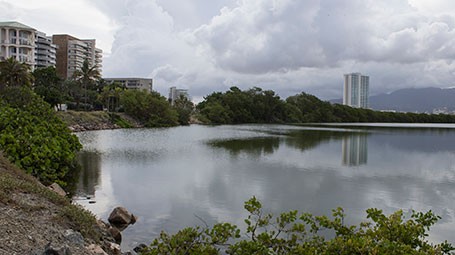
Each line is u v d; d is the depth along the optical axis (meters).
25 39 103.25
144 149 38.69
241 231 13.18
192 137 57.06
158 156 33.56
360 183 22.95
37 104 28.30
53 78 85.06
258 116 134.62
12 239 7.53
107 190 19.31
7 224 8.26
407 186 22.33
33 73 83.69
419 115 177.62
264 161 31.77
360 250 6.18
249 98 134.25
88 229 10.10
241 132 72.69
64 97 74.69
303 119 146.62
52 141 21.47
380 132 81.94
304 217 8.33
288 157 34.84
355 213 16.39
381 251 6.02
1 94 39.41
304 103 153.25
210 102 130.12
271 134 67.56
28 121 23.44
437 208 17.48
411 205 18.06
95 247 8.84
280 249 7.80
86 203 16.64
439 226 14.63
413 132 84.44
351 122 160.25
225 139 54.28
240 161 31.53
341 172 26.86
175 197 18.20
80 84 89.31
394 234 7.03
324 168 28.58
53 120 28.17
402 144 51.97
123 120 81.94
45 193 11.65
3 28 100.00
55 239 8.30
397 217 7.44
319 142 51.94
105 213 15.11
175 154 35.31
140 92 92.62
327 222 7.90
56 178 20.30
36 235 8.15
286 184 22.08
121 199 17.53
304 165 29.94
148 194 18.72
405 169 29.02
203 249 7.68
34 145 19.41
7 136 18.67
